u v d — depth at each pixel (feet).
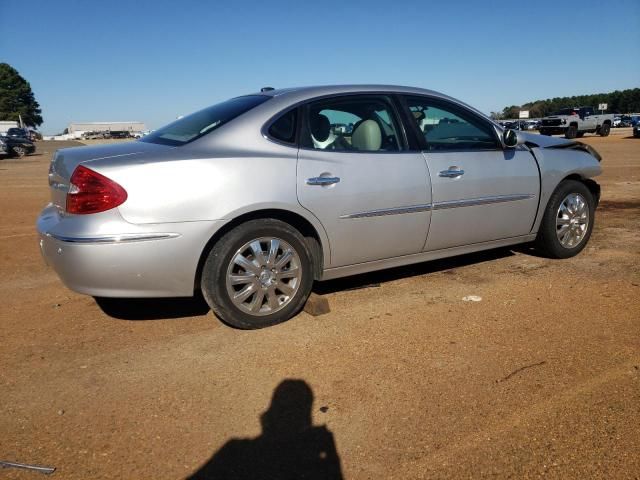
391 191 13.08
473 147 14.89
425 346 11.06
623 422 8.29
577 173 16.92
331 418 8.63
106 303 14.07
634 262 16.56
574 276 15.35
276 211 11.89
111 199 10.44
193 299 14.21
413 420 8.50
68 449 7.98
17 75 380.37
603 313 12.52
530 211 15.96
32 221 25.88
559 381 9.53
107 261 10.48
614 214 24.63
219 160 11.23
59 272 10.94
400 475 7.30
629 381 9.47
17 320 13.00
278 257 12.03
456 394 9.20
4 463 7.66
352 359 10.58
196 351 11.12
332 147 12.70
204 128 12.31
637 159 52.47
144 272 10.73
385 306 13.38
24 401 9.32
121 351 11.20
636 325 11.80
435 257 14.58
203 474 7.40
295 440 8.11
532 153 16.02
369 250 13.20
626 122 163.63
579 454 7.61
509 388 9.35
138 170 10.63
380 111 13.62
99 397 9.41
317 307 12.80
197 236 10.96
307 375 10.00
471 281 15.19
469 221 14.66
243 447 7.97
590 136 104.83
